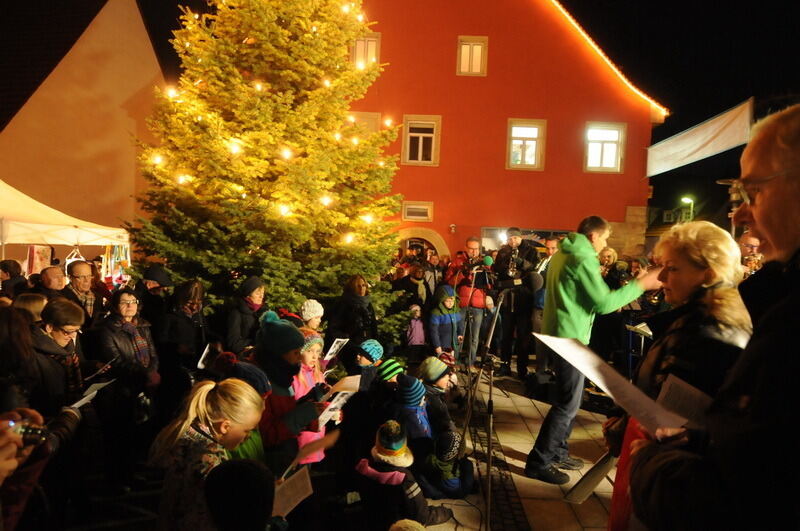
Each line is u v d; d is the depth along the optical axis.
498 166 17.91
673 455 1.20
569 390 4.46
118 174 14.59
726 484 0.95
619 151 17.75
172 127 7.19
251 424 2.33
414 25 17.88
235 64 7.49
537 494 4.40
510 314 9.06
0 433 1.52
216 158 6.77
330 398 3.53
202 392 2.34
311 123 7.54
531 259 9.83
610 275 8.09
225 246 6.91
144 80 15.40
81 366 4.36
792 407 0.89
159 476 4.90
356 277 6.52
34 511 3.15
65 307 3.61
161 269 6.31
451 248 17.95
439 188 17.98
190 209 7.23
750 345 1.02
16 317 3.22
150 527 4.01
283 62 7.54
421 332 8.81
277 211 7.00
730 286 2.02
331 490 4.50
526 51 17.81
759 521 0.90
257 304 5.66
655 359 2.00
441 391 4.40
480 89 17.86
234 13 7.49
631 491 1.29
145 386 4.60
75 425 2.94
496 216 17.89
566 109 17.78
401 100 17.89
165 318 5.25
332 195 7.82
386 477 3.54
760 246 1.23
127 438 4.52
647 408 1.44
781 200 1.09
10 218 8.96
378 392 4.04
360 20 8.47
